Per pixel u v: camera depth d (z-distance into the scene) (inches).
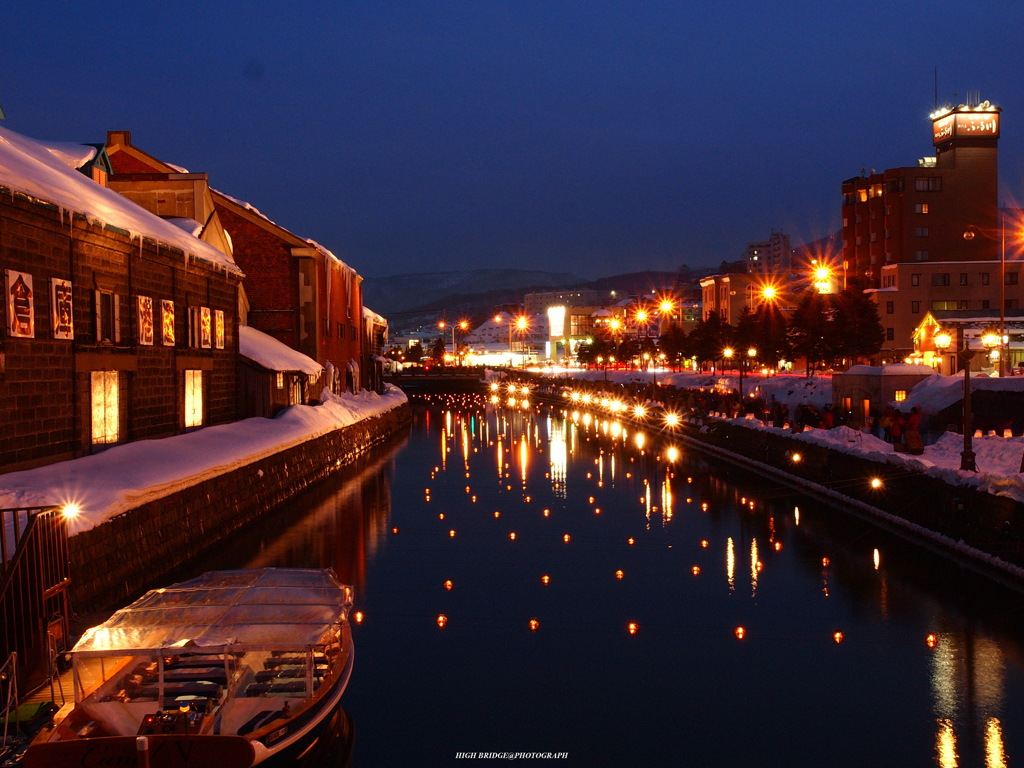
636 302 7716.5
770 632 665.0
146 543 759.7
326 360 2069.4
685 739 489.7
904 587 773.9
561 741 489.1
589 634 665.6
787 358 3280.0
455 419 3011.8
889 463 1035.3
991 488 812.0
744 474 1476.4
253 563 876.6
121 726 406.6
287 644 421.1
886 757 467.5
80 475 744.3
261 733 384.5
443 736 494.0
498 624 690.2
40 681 478.6
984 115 4133.9
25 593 472.7
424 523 1091.9
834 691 555.8
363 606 740.0
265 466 1171.9
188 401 1229.1
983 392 1599.4
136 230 997.2
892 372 1776.6
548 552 930.7
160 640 424.2
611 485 1393.9
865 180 4475.9
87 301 908.6
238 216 1924.2
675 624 686.5
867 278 4421.8
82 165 1264.8
